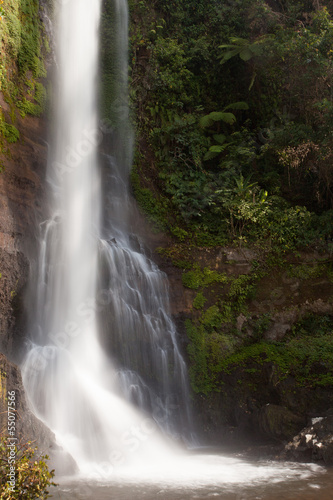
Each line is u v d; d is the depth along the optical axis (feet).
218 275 41.68
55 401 29.84
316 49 46.96
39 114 40.16
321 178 48.57
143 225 45.24
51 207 38.86
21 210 33.42
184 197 47.29
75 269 36.63
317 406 33.09
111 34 51.67
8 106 35.24
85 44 48.78
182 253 43.06
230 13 58.54
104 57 50.88
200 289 41.11
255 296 41.06
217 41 57.88
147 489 22.02
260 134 55.21
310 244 43.24
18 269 31.50
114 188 46.09
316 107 47.55
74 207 41.91
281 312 40.19
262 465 27.20
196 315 40.04
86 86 47.83
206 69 57.00
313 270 41.91
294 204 50.08
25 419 23.39
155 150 50.24
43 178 38.96
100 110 48.67
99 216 44.06
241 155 51.88
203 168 52.01
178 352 38.29
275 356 36.37
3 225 30.32
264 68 55.57
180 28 57.57
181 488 22.18
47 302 34.19
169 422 35.04
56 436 27.86
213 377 37.14
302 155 45.60
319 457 26.94
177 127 50.85
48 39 43.39
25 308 32.17
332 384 33.45
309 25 53.31
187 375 37.55
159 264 42.01
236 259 42.65
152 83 52.70
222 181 49.75
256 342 39.11
